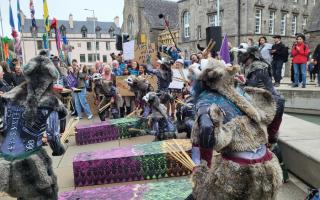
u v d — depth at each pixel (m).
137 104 8.09
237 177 2.23
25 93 2.71
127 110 9.62
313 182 3.97
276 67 10.86
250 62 3.57
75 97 9.74
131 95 9.48
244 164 2.23
